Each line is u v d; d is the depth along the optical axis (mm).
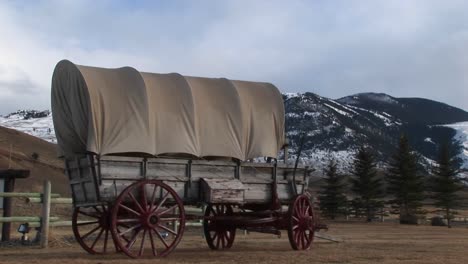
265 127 15445
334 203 66000
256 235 23203
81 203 13570
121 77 13477
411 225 48219
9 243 17219
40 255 14031
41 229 16750
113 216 12688
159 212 13320
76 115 13609
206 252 15180
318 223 16688
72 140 14273
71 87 13742
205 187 14008
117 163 13016
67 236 19219
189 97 14070
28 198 18062
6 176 17938
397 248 17375
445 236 27156
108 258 13219
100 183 12758
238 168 14852
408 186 65688
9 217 16672
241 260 13195
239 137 14773
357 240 21922
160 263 12344
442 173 66188
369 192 65812
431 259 14031
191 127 13938
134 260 12766
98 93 12914
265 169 15453
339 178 67688
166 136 13562
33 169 64500
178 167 13867
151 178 13383
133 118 13164
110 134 12883
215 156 14531
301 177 16219
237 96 15000
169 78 14242
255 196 15172
